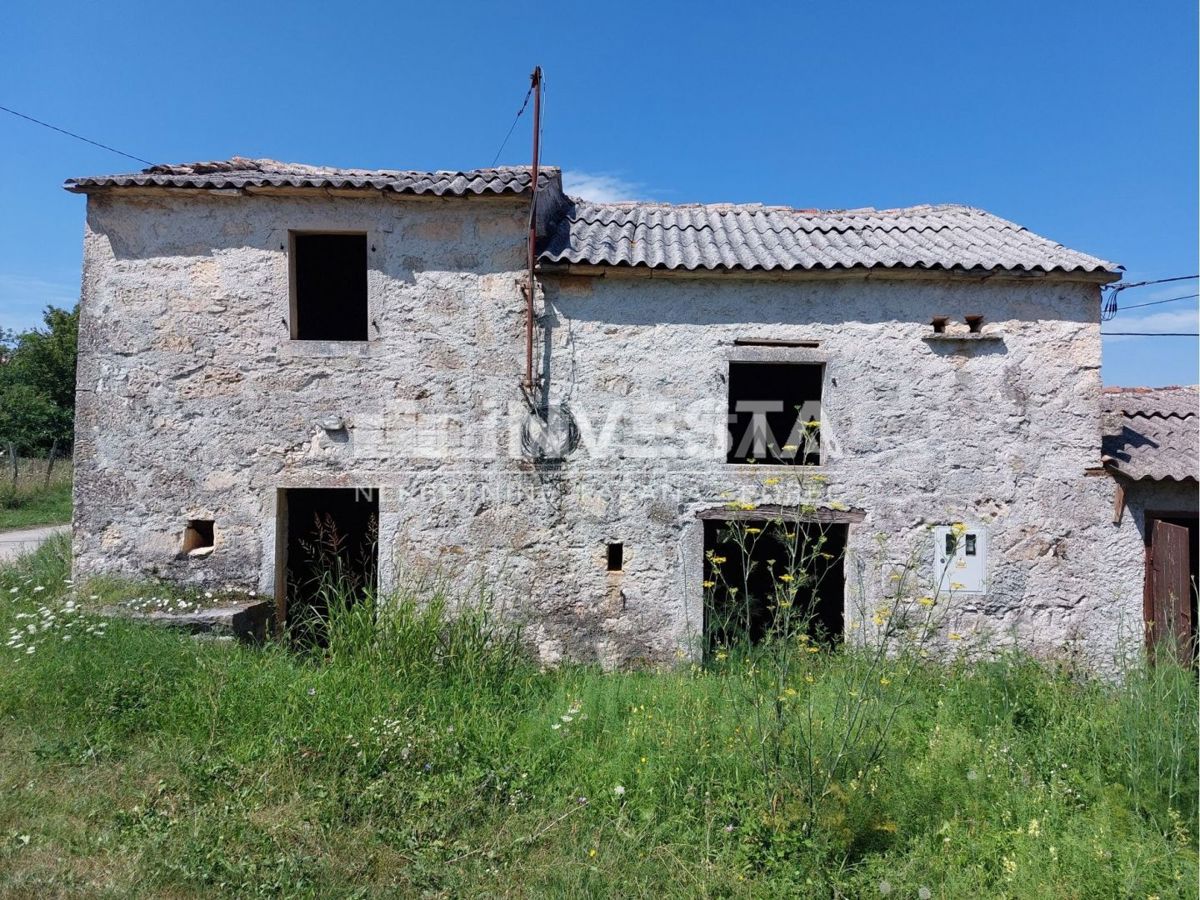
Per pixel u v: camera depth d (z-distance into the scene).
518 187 5.64
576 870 3.28
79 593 5.47
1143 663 4.97
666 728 4.26
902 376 5.86
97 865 3.14
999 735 4.38
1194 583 5.75
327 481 5.82
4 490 15.47
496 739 4.25
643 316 5.88
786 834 3.37
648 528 5.85
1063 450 5.84
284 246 5.81
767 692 4.09
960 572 5.81
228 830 3.39
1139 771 3.79
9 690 4.24
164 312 5.81
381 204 5.82
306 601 6.63
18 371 22.47
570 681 5.25
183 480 5.82
